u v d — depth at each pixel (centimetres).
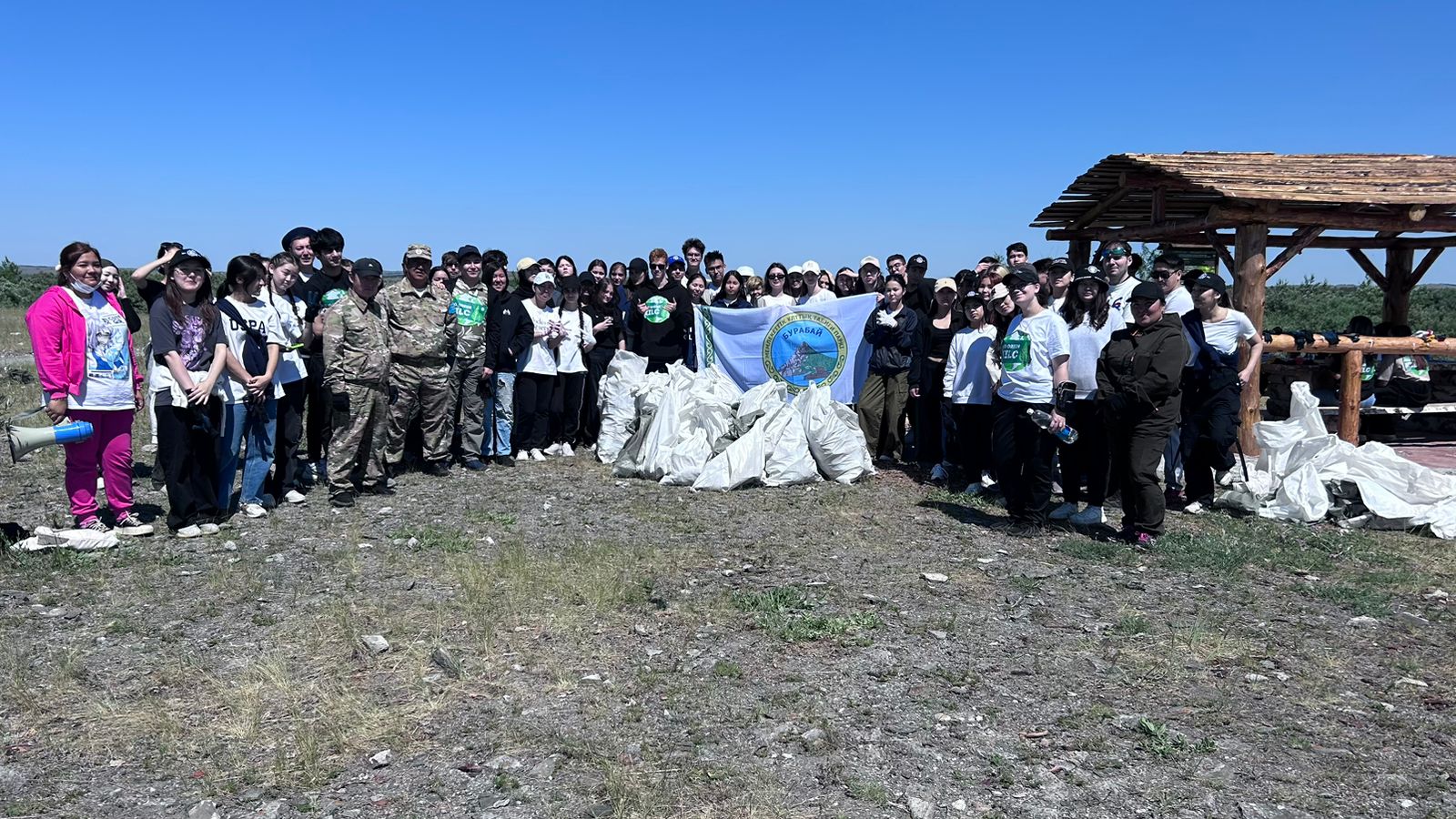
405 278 834
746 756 360
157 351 622
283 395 723
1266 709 405
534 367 944
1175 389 630
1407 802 334
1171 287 744
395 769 348
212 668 429
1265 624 507
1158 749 366
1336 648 475
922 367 888
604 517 728
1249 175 907
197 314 643
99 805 322
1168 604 537
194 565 580
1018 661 454
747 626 496
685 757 359
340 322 725
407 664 438
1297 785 344
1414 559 634
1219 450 736
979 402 801
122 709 388
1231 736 381
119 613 498
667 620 502
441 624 485
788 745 370
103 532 618
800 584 568
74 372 605
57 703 394
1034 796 336
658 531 689
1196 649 470
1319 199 866
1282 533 691
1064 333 648
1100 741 375
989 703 408
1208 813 326
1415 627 506
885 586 566
